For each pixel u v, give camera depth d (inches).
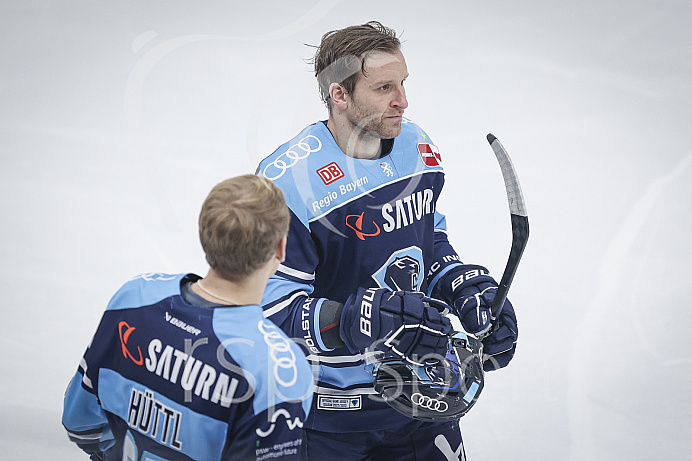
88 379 121.3
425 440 159.6
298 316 145.6
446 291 168.6
